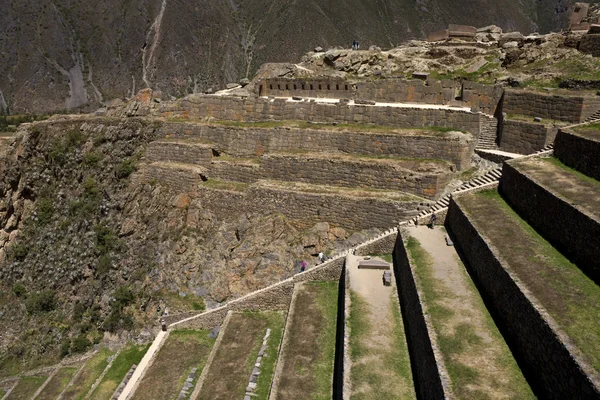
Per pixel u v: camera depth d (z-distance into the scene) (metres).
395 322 22.98
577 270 18.62
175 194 40.47
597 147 22.91
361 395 18.58
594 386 12.52
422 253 25.23
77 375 31.92
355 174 34.84
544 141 31.72
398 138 35.28
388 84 41.50
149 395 26.77
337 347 24.39
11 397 32.19
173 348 30.42
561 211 20.44
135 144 46.19
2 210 44.09
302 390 22.02
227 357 27.28
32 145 47.09
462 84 38.47
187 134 44.38
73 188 46.03
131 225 40.06
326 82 45.19
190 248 36.50
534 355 15.98
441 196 32.19
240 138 41.62
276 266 32.88
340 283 30.03
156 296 34.66
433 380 17.02
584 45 39.94
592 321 15.28
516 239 21.66
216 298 33.22
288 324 26.31
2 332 38.44
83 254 40.34
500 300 19.22
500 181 27.98
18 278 42.41
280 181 37.50
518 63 43.09
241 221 36.44
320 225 33.94
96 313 36.19
